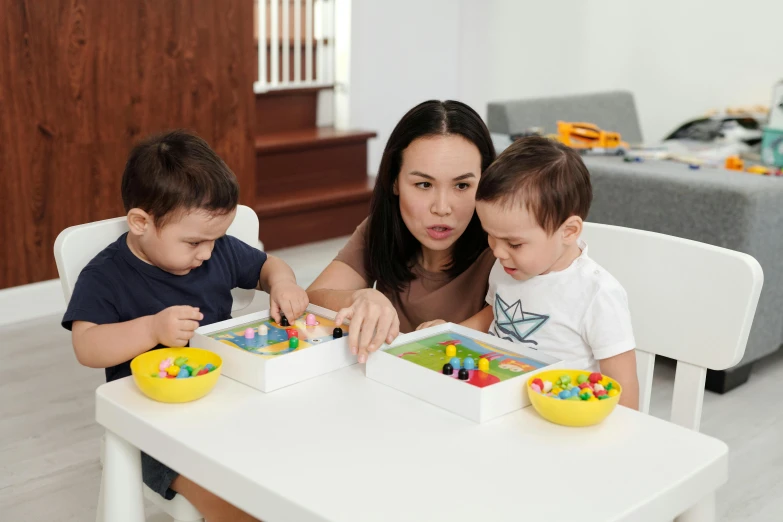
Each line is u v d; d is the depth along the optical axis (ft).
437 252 4.59
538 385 3.07
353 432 2.88
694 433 2.90
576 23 14.79
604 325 3.79
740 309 3.67
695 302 3.82
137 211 3.82
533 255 3.74
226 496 2.66
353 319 3.38
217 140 10.93
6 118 9.07
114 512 3.21
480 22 15.76
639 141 13.41
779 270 7.83
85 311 3.89
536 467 2.65
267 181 12.53
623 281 4.08
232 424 2.93
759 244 7.50
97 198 9.95
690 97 13.91
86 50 9.52
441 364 3.34
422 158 4.11
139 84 10.03
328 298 4.17
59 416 7.31
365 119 14.56
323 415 3.01
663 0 13.85
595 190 8.40
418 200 4.20
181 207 3.74
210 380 3.12
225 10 10.65
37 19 9.09
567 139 9.45
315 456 2.71
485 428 2.92
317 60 14.32
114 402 3.10
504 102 11.98
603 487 2.54
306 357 3.31
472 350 3.52
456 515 2.38
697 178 7.70
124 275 4.05
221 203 3.80
